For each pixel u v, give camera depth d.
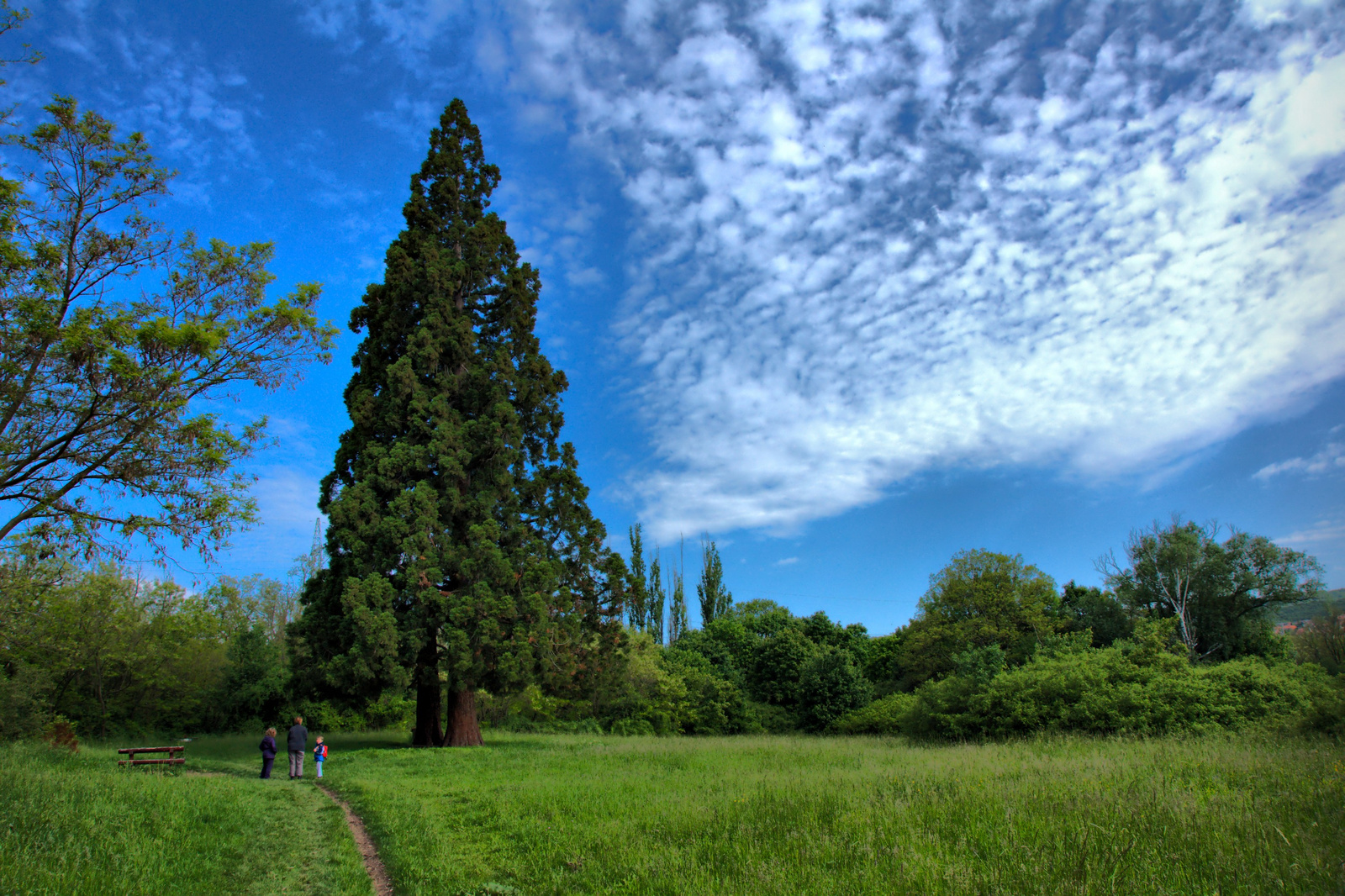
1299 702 15.84
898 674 52.38
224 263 13.03
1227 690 17.75
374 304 28.59
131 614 31.64
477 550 23.38
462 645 21.84
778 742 24.56
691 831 7.66
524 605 23.66
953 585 47.31
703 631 58.91
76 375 10.95
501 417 25.09
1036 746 16.03
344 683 21.48
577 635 25.28
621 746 23.61
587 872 6.64
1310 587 39.25
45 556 12.03
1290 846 5.27
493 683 23.25
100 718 30.97
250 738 30.14
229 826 9.60
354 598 21.41
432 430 24.91
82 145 12.02
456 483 24.67
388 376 25.47
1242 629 40.91
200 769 18.69
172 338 11.18
